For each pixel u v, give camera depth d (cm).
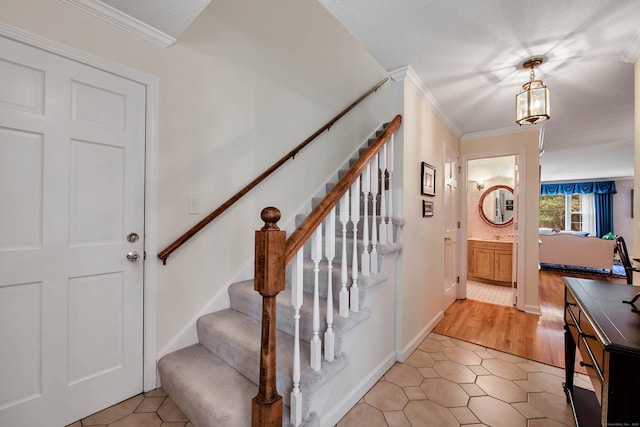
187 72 184
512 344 247
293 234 120
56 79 137
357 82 340
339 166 314
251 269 223
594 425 140
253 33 226
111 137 154
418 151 241
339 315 150
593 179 836
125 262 160
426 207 257
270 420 109
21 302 131
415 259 238
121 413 150
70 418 143
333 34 306
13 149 128
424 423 151
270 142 239
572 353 168
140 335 166
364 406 164
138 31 160
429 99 255
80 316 146
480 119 312
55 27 136
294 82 262
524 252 336
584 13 149
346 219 153
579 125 339
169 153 176
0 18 123
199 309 192
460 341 253
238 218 215
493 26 162
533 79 204
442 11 151
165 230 174
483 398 172
